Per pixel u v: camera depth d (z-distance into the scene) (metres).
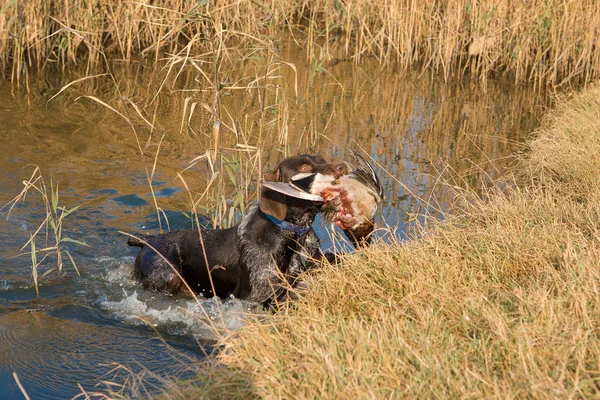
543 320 3.27
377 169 7.60
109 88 10.30
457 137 8.94
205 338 4.48
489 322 3.29
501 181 7.23
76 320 4.69
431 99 10.84
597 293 3.44
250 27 10.98
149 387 3.76
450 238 4.66
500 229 4.66
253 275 4.95
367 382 3.00
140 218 6.40
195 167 7.57
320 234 6.02
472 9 12.05
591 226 4.71
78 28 11.04
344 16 12.91
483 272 4.18
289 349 3.39
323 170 4.48
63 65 10.80
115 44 11.84
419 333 3.34
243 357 3.44
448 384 2.90
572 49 11.77
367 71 12.27
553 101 10.89
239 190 6.04
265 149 7.90
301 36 14.17
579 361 2.84
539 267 4.08
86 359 4.12
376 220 6.24
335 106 10.10
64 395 3.70
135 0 11.29
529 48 12.27
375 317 3.61
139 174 7.32
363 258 4.44
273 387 3.13
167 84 10.64
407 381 2.98
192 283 5.33
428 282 3.96
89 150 7.87
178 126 8.80
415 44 12.54
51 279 5.34
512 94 11.33
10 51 11.05
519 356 2.97
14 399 3.65
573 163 6.65
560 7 11.62
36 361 4.08
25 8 10.48
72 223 6.23
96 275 5.46
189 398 3.21
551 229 4.58
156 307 5.04
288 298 4.37
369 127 9.19
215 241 5.24
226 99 9.87
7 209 6.35
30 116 8.84
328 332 3.43
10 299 4.97
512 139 8.91
